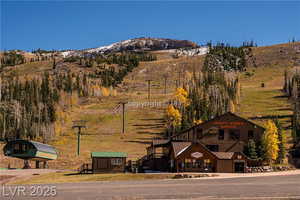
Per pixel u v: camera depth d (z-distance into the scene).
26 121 136.88
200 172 75.75
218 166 76.00
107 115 168.75
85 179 64.31
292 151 92.75
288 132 115.19
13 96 176.75
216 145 84.94
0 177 70.75
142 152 107.81
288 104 165.50
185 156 76.50
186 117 122.75
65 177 69.44
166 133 129.88
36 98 173.75
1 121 135.50
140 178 62.78
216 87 172.38
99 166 77.38
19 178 69.62
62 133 139.00
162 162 85.62
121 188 49.34
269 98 185.00
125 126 148.50
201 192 44.62
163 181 57.53
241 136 85.19
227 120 85.75
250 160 80.00
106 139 129.12
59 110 164.62
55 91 198.50
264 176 62.88
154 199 40.84
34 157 91.25
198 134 85.69
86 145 120.88
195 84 187.00
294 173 69.31
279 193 43.25
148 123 151.25
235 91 179.62
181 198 41.06
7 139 132.88
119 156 78.38
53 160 100.44
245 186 49.25
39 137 131.00
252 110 157.38
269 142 82.44
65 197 43.03
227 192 44.31
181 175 63.31
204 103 138.00
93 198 41.94
